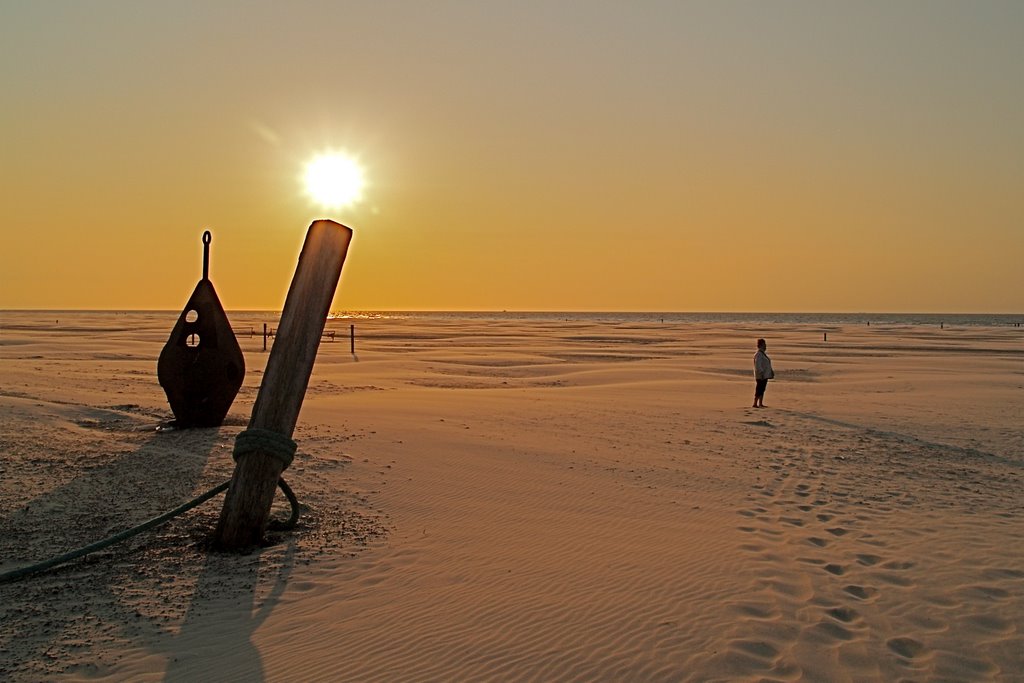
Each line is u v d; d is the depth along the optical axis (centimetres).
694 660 595
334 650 605
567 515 1007
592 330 10906
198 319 1521
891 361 4603
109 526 906
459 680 558
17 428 1401
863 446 1591
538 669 576
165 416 1664
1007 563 841
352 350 4875
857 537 938
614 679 563
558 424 1748
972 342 7475
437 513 1001
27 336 6881
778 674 575
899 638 644
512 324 14488
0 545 833
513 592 731
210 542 862
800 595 738
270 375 884
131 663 578
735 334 9481
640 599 717
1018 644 635
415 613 680
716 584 761
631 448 1484
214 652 600
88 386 2280
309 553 837
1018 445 1631
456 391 2431
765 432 1748
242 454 860
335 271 939
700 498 1118
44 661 578
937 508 1090
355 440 1413
